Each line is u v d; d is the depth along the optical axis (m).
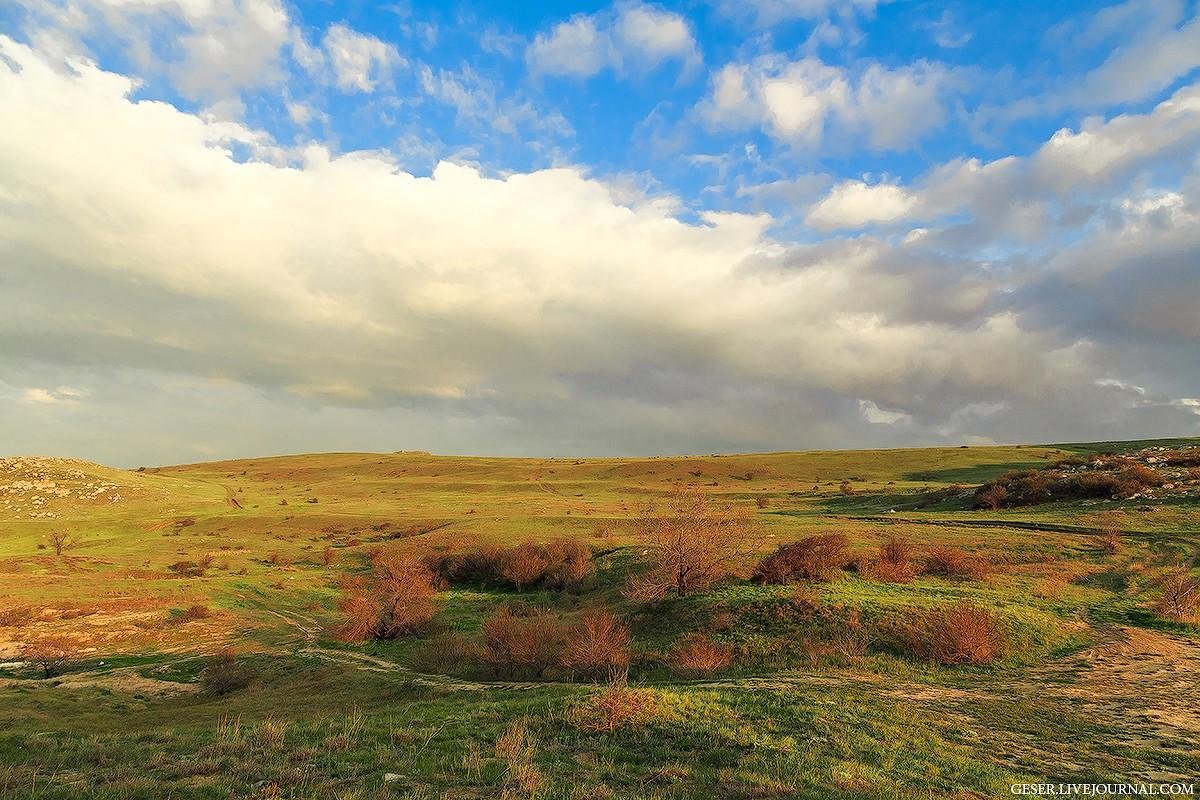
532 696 20.41
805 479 150.25
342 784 11.21
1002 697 18.17
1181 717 16.17
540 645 28.94
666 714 15.57
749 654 26.77
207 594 59.91
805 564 37.91
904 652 24.53
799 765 12.37
